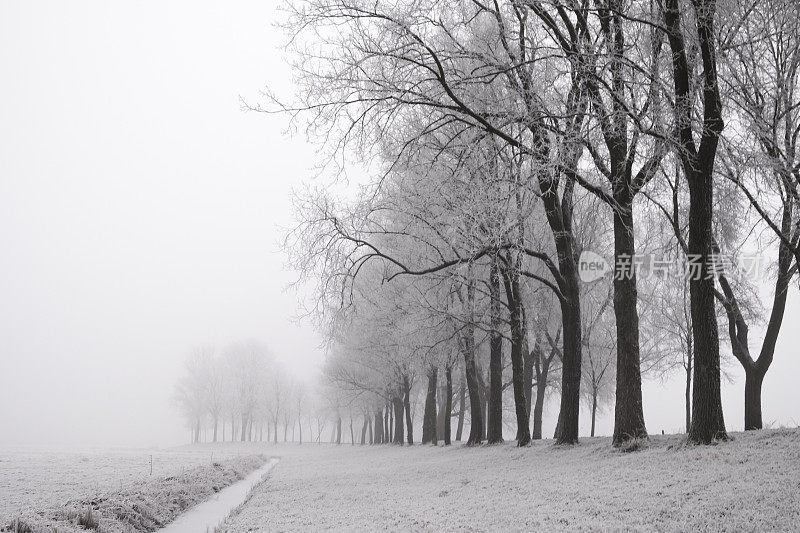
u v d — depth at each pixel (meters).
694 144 14.36
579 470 14.18
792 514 7.85
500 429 26.95
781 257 18.16
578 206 25.80
